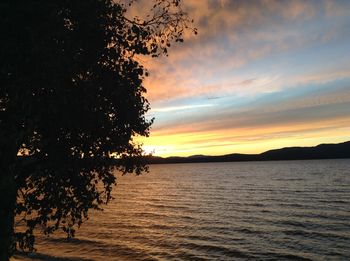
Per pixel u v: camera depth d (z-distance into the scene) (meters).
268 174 148.62
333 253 28.33
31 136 8.41
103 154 9.29
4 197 7.74
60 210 9.31
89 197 9.34
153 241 35.31
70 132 8.75
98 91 8.44
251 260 27.80
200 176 164.50
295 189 80.69
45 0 6.88
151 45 9.20
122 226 43.59
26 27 6.23
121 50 8.83
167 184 123.88
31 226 9.09
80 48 7.89
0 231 7.76
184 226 43.25
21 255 28.55
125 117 8.87
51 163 8.45
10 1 6.67
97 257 29.22
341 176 116.56
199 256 29.45
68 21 7.88
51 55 6.43
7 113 7.45
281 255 28.56
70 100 7.62
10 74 7.21
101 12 8.10
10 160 7.74
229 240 34.81
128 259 28.81
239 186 97.69
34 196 9.04
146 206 64.44
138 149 9.95
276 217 46.28
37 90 7.25
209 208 58.56
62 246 32.69
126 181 155.62
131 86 8.82
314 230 37.03
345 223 39.81
